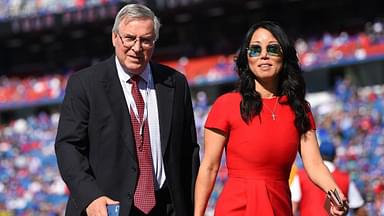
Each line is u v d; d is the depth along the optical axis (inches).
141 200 727.7
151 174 735.7
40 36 5880.9
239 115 709.3
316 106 3993.6
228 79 4884.4
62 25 5374.0
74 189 700.0
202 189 728.3
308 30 4977.9
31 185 4119.1
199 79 5014.8
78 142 732.7
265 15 5206.7
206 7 4975.4
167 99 754.8
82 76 744.3
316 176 713.0
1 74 6323.8
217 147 722.2
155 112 750.5
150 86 755.4
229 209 709.9
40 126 5191.9
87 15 5201.8
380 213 1830.7
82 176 704.4
